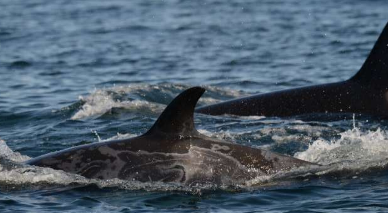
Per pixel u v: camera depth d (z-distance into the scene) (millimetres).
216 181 42875
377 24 124500
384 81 63250
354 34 115500
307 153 49781
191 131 44250
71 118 64375
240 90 79562
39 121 64000
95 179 42906
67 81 85062
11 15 146625
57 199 41062
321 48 104875
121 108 66125
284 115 63594
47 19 140375
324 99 63688
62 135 58312
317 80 84500
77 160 43844
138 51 105875
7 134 59312
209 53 103500
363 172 45031
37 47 109500
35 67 93875
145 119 62844
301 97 64375
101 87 81875
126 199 40938
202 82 84500
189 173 42906
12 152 49531
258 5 155125
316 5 151500
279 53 102000
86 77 87688
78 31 125875
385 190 42094
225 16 141625
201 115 64250
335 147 50156
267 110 64188
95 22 136625
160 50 106500
